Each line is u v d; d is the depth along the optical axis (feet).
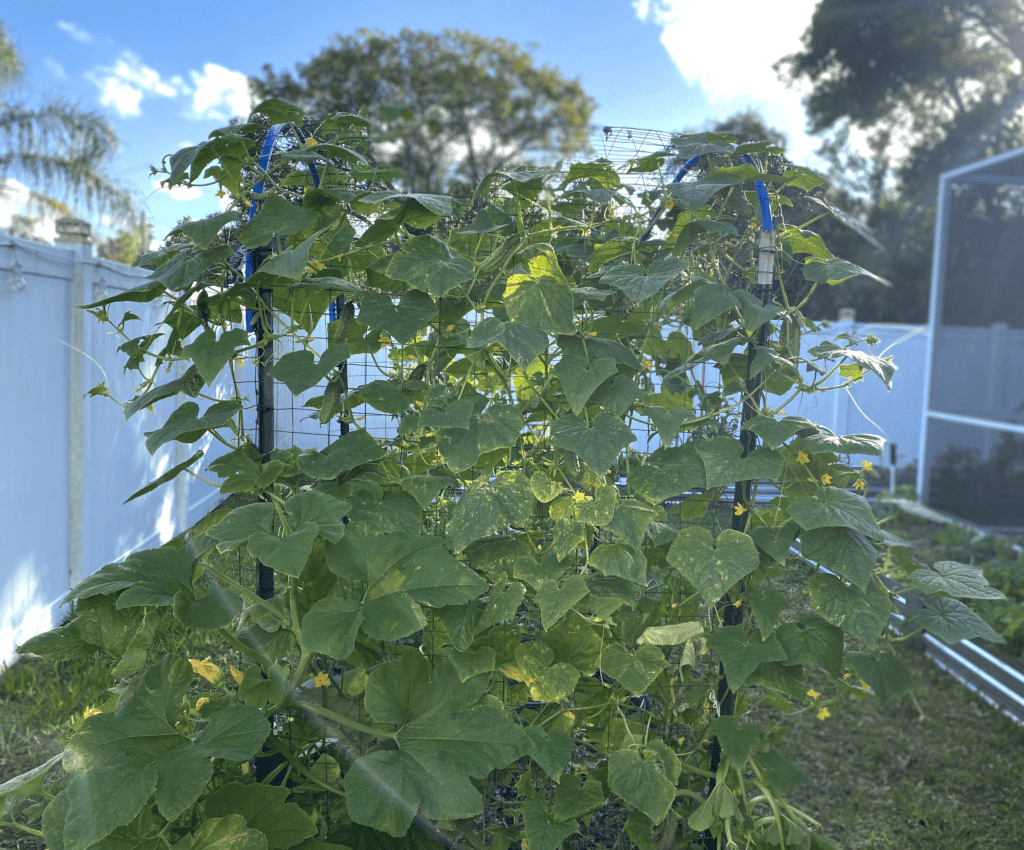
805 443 6.46
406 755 5.56
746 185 7.50
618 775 5.98
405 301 6.43
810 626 6.56
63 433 13.58
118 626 6.11
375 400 6.45
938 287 25.84
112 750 5.14
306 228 6.14
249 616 6.81
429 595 5.72
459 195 8.55
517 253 6.82
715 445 6.63
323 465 6.15
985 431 29.19
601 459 6.01
